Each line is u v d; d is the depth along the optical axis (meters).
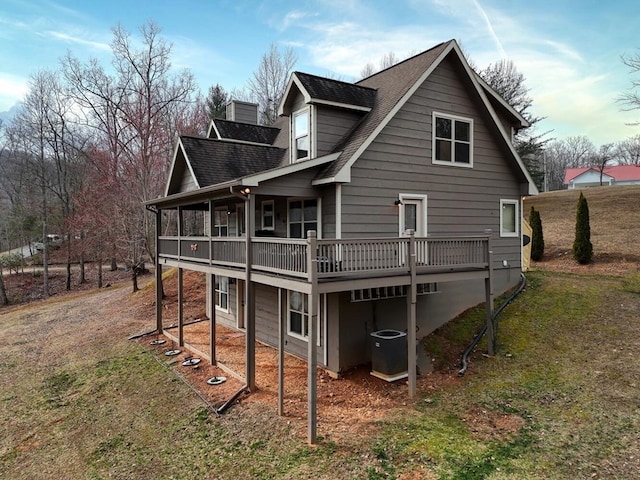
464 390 7.65
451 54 10.72
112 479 5.81
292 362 10.05
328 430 6.47
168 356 10.80
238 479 5.41
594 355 8.30
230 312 13.80
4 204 33.12
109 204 21.20
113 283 27.03
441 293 10.84
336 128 10.27
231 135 14.09
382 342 8.48
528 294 11.91
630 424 5.94
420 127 10.35
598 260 15.08
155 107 24.05
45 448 6.94
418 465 5.34
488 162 11.81
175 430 7.00
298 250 6.74
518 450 5.55
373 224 9.53
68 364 10.96
